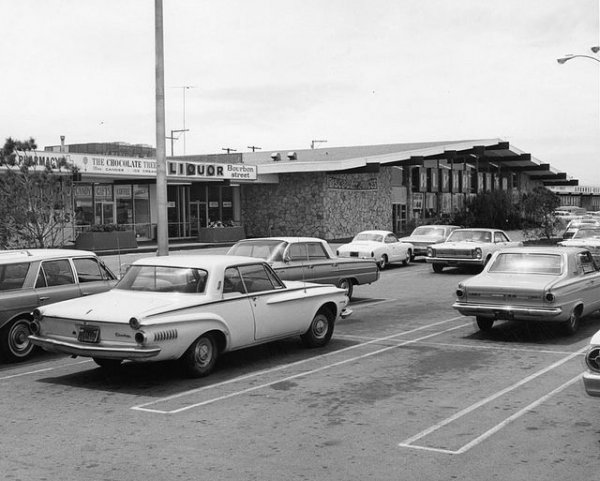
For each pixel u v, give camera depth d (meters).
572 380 8.91
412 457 6.09
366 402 7.97
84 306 9.10
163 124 17.62
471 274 24.59
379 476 5.65
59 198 19.20
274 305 10.24
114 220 35.44
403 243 28.28
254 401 8.07
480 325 12.78
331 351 11.08
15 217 18.02
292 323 10.62
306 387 8.72
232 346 9.59
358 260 17.25
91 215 34.19
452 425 7.04
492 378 9.09
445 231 29.91
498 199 45.78
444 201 55.25
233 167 37.91
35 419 7.43
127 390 8.66
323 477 5.64
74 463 6.03
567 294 11.83
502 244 25.88
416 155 44.53
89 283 11.52
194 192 40.94
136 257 27.86
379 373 9.47
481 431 6.82
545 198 44.59
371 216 45.88
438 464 5.91
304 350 11.16
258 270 10.25
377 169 41.38
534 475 5.63
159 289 9.47
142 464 5.98
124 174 30.73
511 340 11.88
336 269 16.52
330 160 40.97
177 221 39.78
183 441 6.61
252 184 43.31
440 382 8.91
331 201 42.25
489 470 5.75
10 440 6.70
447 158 50.62
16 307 10.40
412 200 50.47
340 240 41.22
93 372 9.74
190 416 7.47
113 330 8.60
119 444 6.54
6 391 8.72
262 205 43.28
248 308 9.80
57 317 9.01
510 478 5.57
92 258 11.77
